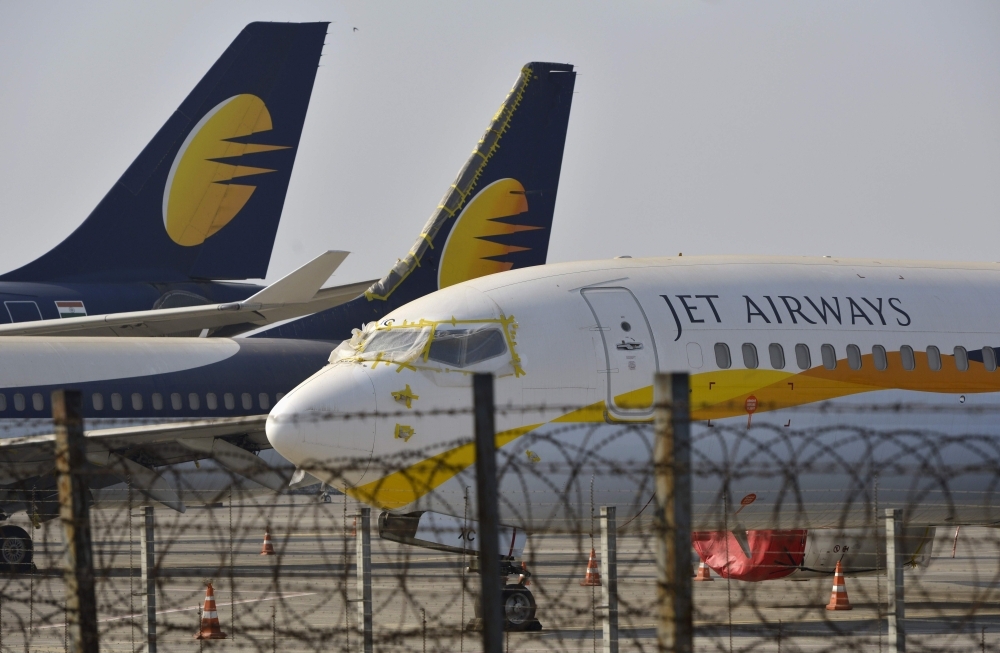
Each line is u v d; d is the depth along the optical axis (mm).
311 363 116125
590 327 66750
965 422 74125
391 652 49250
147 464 102625
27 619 62688
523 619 61500
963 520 76062
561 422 64812
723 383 68188
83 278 126875
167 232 131625
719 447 67500
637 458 65500
